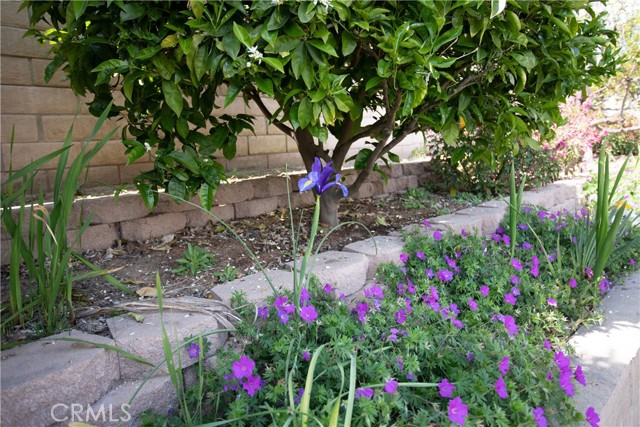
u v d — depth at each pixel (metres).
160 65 1.59
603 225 2.53
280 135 3.94
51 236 1.58
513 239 2.53
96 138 2.83
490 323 1.99
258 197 2.94
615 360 1.94
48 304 1.50
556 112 2.56
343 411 1.27
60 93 2.68
